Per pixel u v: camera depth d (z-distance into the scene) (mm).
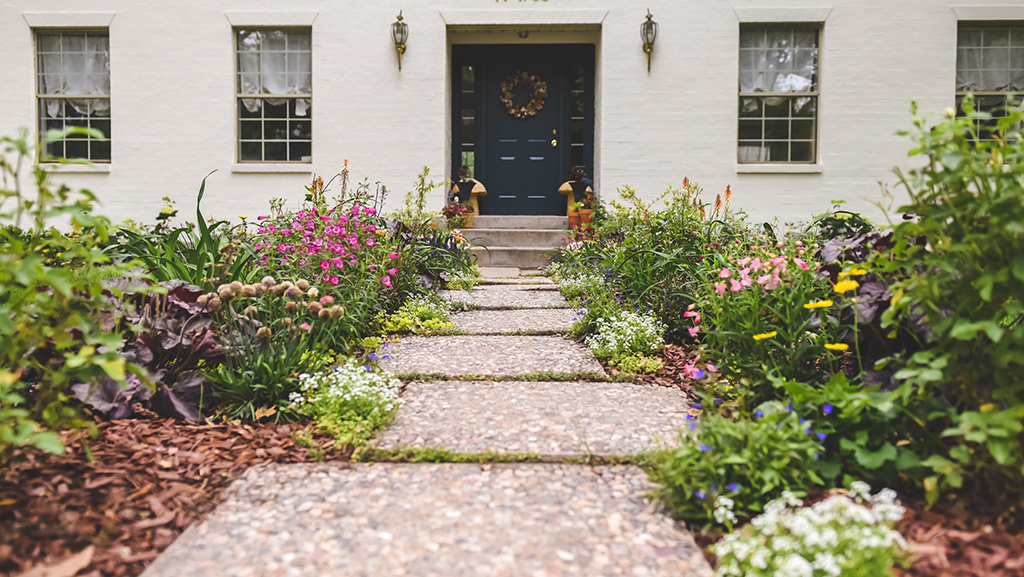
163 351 2701
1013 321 2219
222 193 8211
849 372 2781
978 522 1690
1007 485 1745
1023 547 1554
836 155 8023
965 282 1854
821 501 1847
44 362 2361
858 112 7984
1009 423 1642
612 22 8086
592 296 4633
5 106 8141
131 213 8188
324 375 2822
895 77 7934
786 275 2748
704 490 1789
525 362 3422
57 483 1919
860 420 1956
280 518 1833
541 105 9328
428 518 1833
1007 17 7797
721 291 2850
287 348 2857
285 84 8320
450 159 8992
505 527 1783
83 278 2025
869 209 8008
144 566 1607
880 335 2455
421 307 4445
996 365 1813
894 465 1925
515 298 5410
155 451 2225
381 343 3799
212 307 2715
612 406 2754
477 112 9320
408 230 5469
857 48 7953
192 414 2566
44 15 8070
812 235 3791
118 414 2494
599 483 2051
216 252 3617
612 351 3514
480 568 1589
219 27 8109
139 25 8094
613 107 8117
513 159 9398
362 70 8148
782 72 8164
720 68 8047
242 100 8320
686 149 8102
